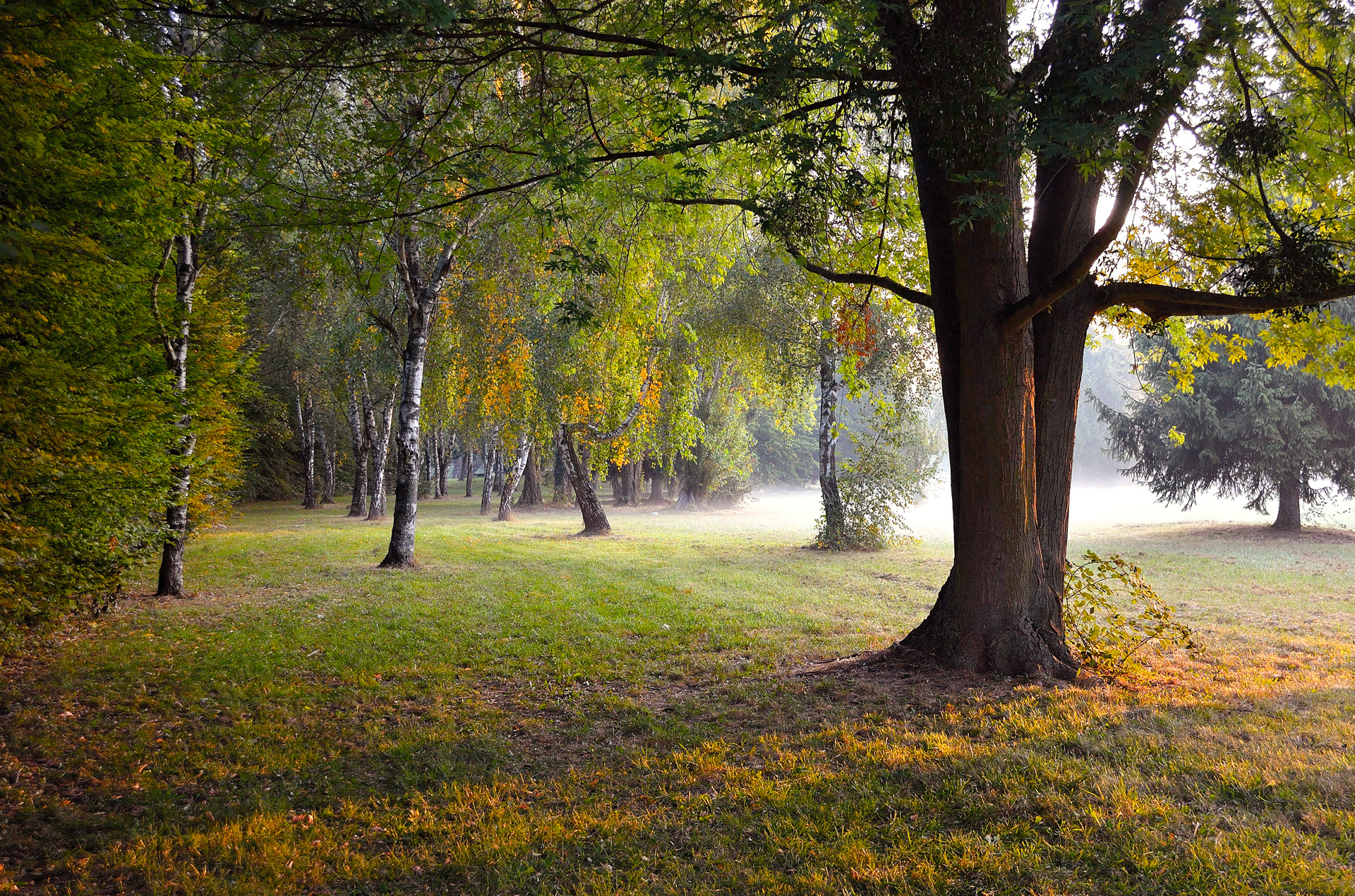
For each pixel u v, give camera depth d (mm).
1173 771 4113
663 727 5516
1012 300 6145
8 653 6781
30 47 4543
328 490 42031
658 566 16109
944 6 5242
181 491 11312
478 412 23656
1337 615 10102
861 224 8617
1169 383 21812
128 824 4012
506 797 4379
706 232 13062
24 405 4781
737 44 5617
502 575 14320
